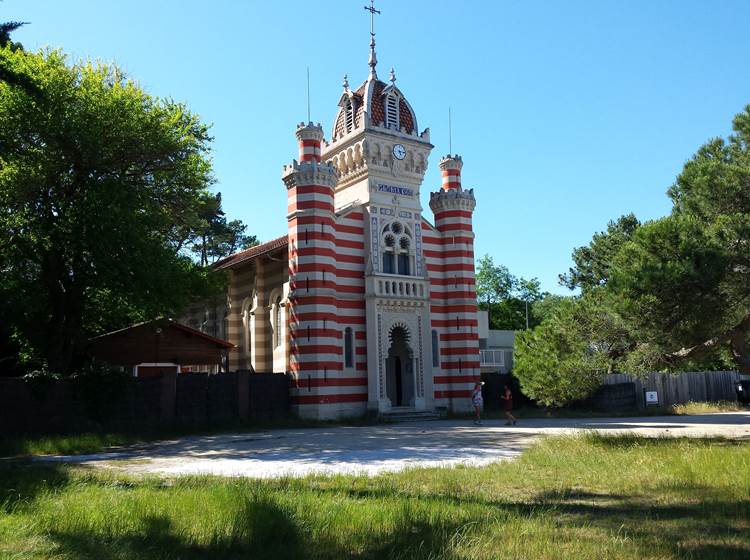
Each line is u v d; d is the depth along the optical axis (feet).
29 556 24.08
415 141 127.44
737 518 30.83
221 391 102.42
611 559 23.95
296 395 109.91
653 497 36.94
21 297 90.63
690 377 138.82
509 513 31.42
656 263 57.11
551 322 81.15
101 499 34.32
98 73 94.89
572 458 51.75
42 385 83.92
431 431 90.48
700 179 62.18
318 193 114.21
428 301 123.54
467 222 131.85
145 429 89.51
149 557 24.76
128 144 92.02
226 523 29.19
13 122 83.51
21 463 59.00
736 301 60.08
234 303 139.85
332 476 46.47
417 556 24.53
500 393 134.62
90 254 88.38
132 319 115.96
